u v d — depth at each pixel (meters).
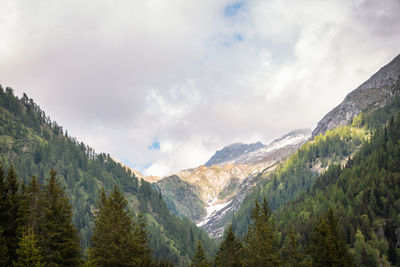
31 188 45.41
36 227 42.84
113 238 47.94
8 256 37.97
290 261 67.88
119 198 53.81
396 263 94.44
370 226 114.75
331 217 65.88
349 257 61.47
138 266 47.84
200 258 73.62
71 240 43.31
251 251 63.75
